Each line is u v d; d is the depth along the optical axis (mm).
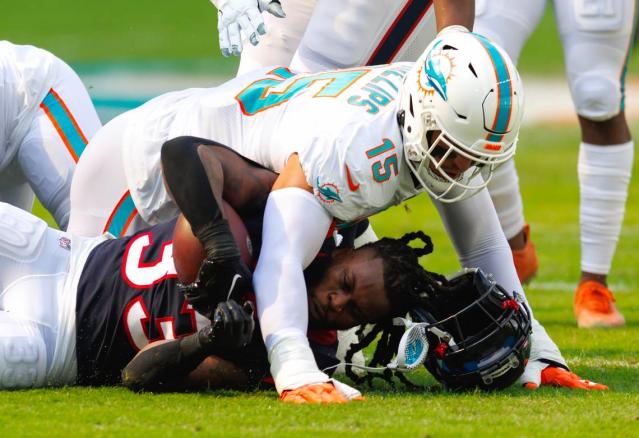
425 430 11703
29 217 14984
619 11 22219
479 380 14375
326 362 14484
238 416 12273
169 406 12914
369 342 14742
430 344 14281
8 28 89500
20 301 14391
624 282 30984
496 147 13969
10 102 18766
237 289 13203
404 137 14102
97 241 15383
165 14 94125
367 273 13852
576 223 43531
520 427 12031
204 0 98625
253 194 14008
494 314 14438
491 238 16203
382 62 18625
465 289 14539
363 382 15570
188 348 13305
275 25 19750
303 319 13375
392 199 14602
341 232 15195
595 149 23562
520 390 14891
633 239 39500
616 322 23062
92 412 12539
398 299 13938
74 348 14414
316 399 12914
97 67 76250
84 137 19172
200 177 13188
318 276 14023
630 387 15594
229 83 16250
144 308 14227
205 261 12930
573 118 71625
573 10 22500
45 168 18844
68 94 19375
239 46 16234
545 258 35188
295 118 14250
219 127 15562
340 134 13609
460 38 14109
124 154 16969
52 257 14812
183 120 16328
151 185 16766
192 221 13102
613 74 22688
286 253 13383
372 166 13648
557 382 15461
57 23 91250
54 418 12227
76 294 14508
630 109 70750
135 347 14414
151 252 14547
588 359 18547
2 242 14516
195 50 82000
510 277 16234
